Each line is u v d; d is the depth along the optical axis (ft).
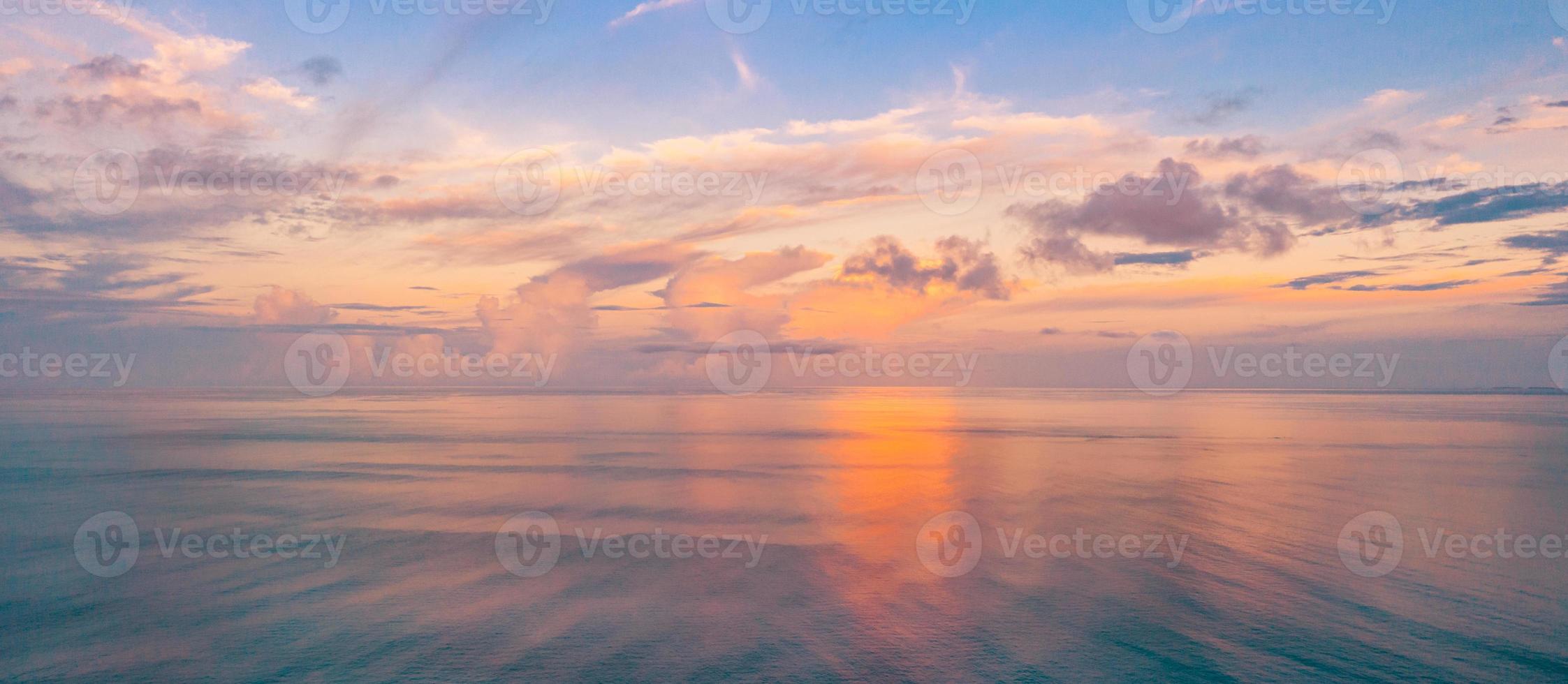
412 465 87.20
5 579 42.04
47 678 30.17
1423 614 36.81
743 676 30.27
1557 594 39.63
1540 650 32.76
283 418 166.91
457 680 29.86
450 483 73.82
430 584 41.11
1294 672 30.68
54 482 74.59
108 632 34.53
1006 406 237.04
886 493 68.39
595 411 200.64
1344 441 116.06
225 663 31.45
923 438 121.39
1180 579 42.11
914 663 31.53
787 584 41.32
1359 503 63.16
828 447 107.65
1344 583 41.34
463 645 33.19
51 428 137.49
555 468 84.28
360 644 33.12
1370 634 34.42
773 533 52.60
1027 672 30.71
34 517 57.82
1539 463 89.66
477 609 37.42
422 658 31.83
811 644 33.42
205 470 83.25
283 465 87.20
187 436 122.62
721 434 128.06
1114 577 42.75
